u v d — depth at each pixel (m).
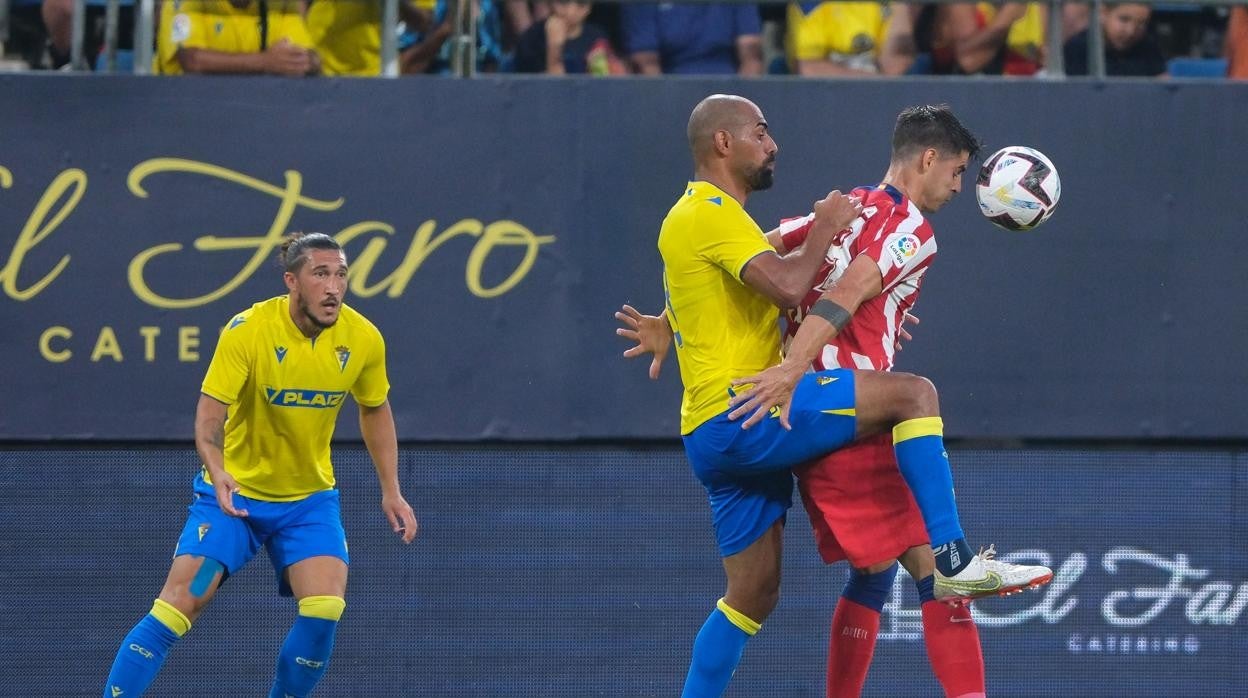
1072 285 20.11
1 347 19.55
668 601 20.17
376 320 19.88
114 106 19.67
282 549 17.19
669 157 19.98
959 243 20.08
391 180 19.89
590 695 20.08
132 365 19.67
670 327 16.41
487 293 19.92
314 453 17.14
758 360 14.62
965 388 20.05
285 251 16.53
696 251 14.48
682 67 23.05
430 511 20.09
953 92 20.09
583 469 20.16
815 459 14.74
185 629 16.78
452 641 20.06
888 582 15.84
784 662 20.14
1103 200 20.12
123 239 19.67
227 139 19.77
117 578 19.86
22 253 19.58
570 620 20.14
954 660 14.55
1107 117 20.16
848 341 14.45
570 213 19.97
